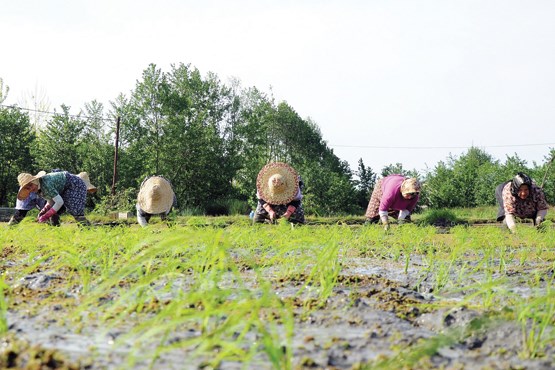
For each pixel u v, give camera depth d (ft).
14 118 115.03
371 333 9.55
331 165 189.26
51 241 21.31
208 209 116.47
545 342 8.77
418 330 10.22
